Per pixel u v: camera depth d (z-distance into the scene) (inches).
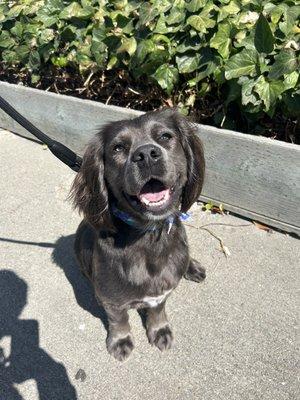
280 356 20.1
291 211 25.3
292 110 25.1
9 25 37.4
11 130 41.5
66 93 38.1
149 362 20.6
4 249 28.0
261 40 24.5
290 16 24.3
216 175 27.6
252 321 21.8
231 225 27.7
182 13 27.2
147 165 16.1
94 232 20.3
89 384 20.1
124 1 30.3
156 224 18.0
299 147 23.4
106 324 22.7
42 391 20.1
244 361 20.1
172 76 28.1
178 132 18.8
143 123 17.9
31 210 31.1
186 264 19.9
